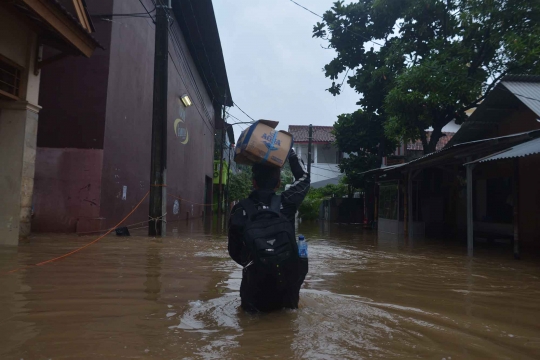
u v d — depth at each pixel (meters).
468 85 12.78
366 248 9.64
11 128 7.31
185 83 19.59
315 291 4.29
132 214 12.77
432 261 7.45
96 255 6.43
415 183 15.99
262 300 3.17
